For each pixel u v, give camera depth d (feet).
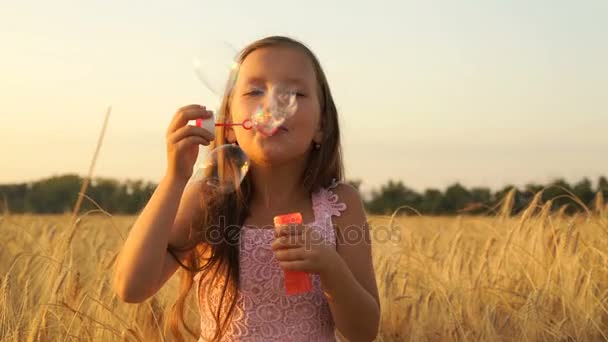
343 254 8.53
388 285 14.06
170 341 12.05
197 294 8.80
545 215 16.10
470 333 12.96
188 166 7.58
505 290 14.12
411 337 12.91
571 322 13.48
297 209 8.48
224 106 8.55
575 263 15.05
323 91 8.58
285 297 8.22
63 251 12.80
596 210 17.54
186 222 8.32
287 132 7.73
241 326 8.25
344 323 7.84
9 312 11.76
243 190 8.40
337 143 8.83
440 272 16.22
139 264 7.37
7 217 20.06
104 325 11.25
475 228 19.95
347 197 8.70
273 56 7.94
